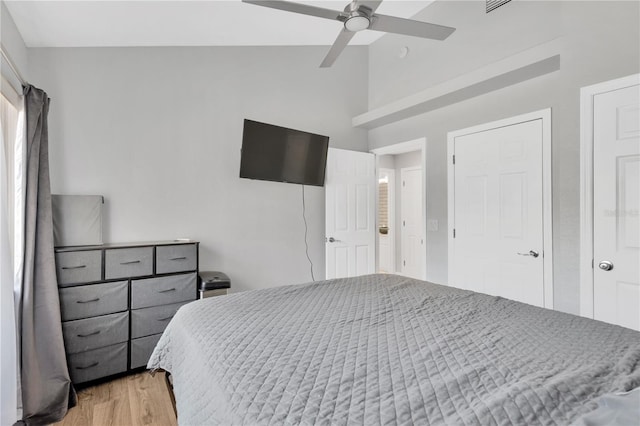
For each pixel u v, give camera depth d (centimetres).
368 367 99
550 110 263
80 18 249
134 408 217
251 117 357
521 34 279
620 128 205
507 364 99
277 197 372
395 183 625
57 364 215
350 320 142
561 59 230
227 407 85
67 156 272
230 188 345
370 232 428
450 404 80
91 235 263
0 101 192
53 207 250
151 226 305
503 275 292
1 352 169
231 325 136
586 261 219
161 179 310
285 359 105
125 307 254
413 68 375
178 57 320
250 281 356
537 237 270
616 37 206
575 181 224
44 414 204
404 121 389
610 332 124
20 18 234
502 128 294
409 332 127
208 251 333
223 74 342
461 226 326
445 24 339
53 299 218
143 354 262
